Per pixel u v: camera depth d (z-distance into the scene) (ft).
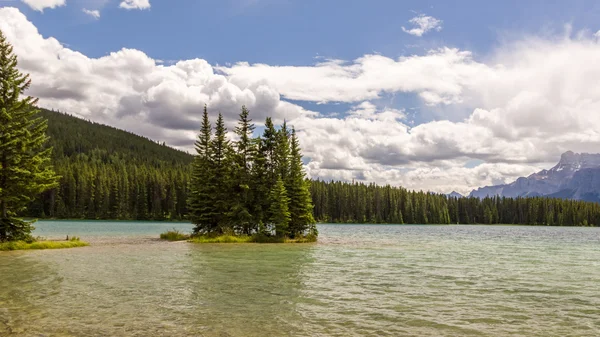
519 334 39.47
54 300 49.90
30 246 118.32
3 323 39.73
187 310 45.93
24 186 118.21
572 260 110.11
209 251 119.55
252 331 38.55
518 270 86.48
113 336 36.40
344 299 53.16
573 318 45.65
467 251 134.72
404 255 116.16
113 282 63.05
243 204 177.78
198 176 182.80
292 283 64.59
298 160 185.26
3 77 120.47
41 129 124.06
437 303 51.88
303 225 181.88
